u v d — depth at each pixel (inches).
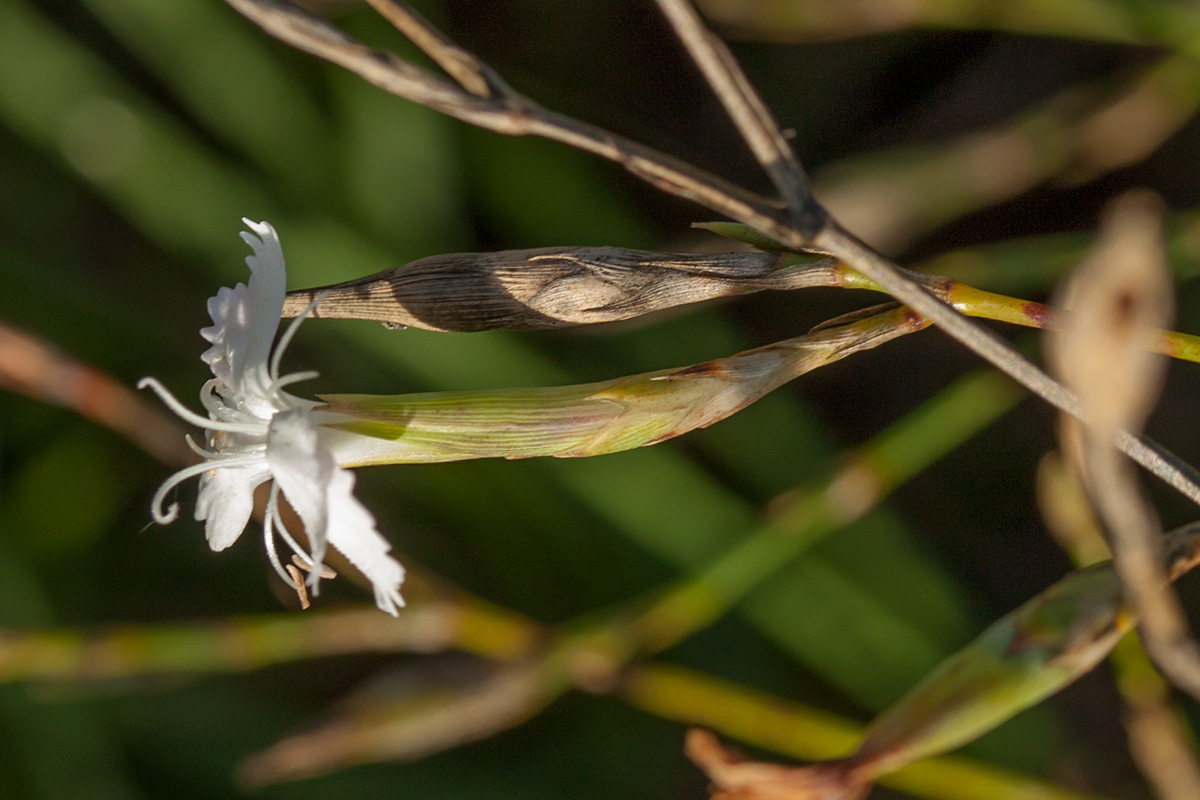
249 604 15.9
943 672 10.5
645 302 10.5
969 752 13.7
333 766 12.1
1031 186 13.1
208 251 15.1
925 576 14.1
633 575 15.0
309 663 15.8
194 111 16.1
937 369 16.0
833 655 13.8
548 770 15.0
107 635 12.2
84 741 14.4
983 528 15.5
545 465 14.5
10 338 12.6
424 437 10.5
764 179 16.1
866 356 16.4
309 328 14.8
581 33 16.8
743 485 14.9
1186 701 12.8
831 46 16.1
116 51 17.3
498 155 15.8
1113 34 12.7
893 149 13.7
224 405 10.8
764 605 13.9
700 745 10.8
